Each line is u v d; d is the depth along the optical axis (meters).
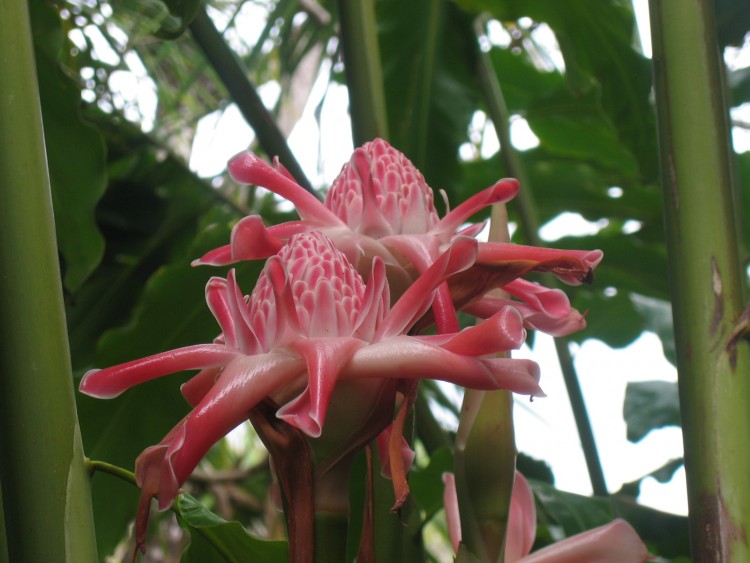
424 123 1.07
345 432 0.41
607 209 1.43
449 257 0.40
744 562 0.45
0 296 0.42
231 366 0.39
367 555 0.44
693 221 0.49
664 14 0.52
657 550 0.84
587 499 0.84
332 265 0.42
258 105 0.90
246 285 0.94
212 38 0.89
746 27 0.83
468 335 0.38
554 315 0.47
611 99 1.08
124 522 0.90
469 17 1.13
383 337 0.40
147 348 0.94
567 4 1.06
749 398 0.47
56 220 0.86
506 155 1.15
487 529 0.48
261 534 2.05
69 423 0.42
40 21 0.79
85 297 1.10
